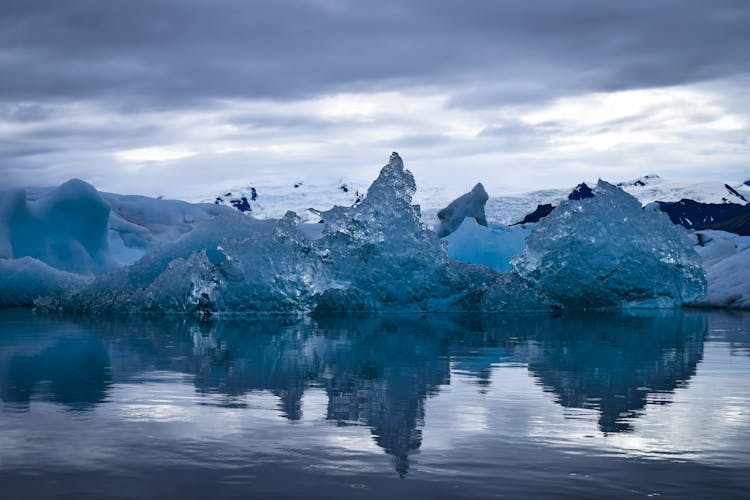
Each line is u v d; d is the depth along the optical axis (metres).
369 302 20.28
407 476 4.38
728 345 11.58
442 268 20.31
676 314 19.53
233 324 16.25
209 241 21.55
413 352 10.66
